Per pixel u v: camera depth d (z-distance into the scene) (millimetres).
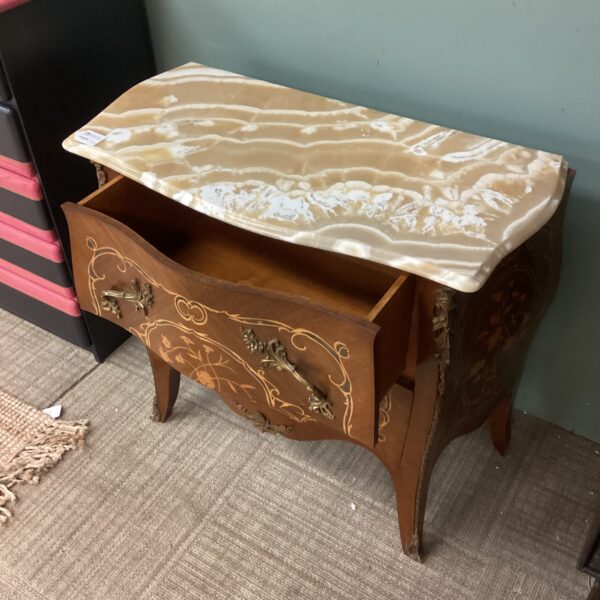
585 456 1360
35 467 1353
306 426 1105
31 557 1225
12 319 1682
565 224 1126
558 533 1236
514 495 1296
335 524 1257
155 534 1250
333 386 858
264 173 953
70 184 1300
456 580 1175
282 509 1281
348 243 832
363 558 1208
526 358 1265
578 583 1166
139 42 1338
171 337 1012
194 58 1349
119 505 1296
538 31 963
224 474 1339
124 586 1182
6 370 1556
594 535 724
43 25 1127
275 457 1364
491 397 1124
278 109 1082
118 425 1436
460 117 1119
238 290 838
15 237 1370
